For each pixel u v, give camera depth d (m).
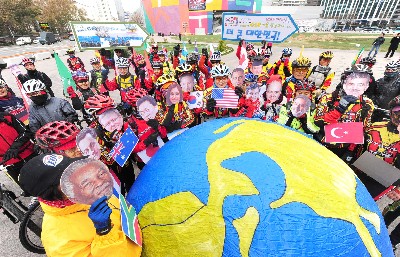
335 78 11.70
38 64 21.00
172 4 47.09
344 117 3.42
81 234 1.37
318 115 3.44
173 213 1.59
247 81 4.67
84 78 5.51
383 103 5.67
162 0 47.50
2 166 3.55
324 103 3.58
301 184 1.51
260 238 1.39
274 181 1.51
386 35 48.69
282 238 1.37
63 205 1.34
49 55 25.31
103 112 2.78
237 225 1.43
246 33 7.15
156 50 13.29
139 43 7.04
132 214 1.61
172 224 1.58
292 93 5.02
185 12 47.25
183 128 3.92
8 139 3.55
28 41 49.53
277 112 4.21
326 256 1.37
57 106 4.20
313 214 1.42
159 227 1.63
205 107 4.27
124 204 1.56
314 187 1.52
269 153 1.69
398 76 5.45
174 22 48.88
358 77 2.78
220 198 1.50
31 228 3.10
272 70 7.67
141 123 3.32
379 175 2.78
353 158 3.53
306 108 3.10
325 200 1.48
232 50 24.70
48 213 1.38
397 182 2.75
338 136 3.00
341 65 14.95
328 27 90.81
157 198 1.71
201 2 45.66
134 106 3.58
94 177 1.26
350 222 1.46
